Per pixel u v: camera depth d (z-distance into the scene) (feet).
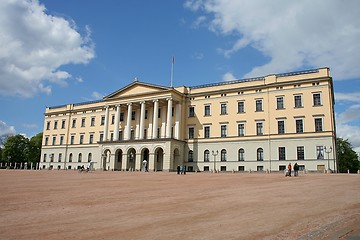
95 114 275.39
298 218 40.96
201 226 37.91
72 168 277.23
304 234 32.94
